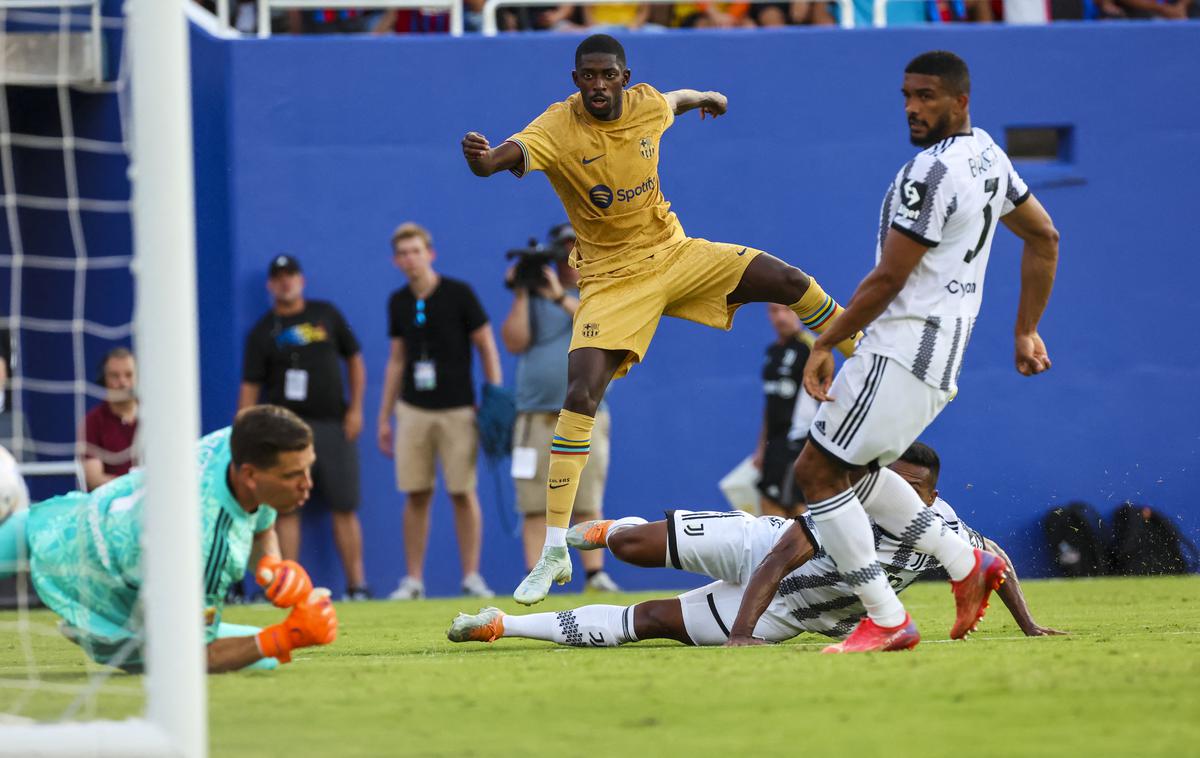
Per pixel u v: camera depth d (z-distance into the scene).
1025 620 17.08
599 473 31.58
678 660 14.02
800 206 35.75
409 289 31.89
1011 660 13.34
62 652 17.91
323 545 33.66
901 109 35.88
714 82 35.56
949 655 13.91
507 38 35.19
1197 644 15.16
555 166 18.53
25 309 33.66
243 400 32.56
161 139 9.68
